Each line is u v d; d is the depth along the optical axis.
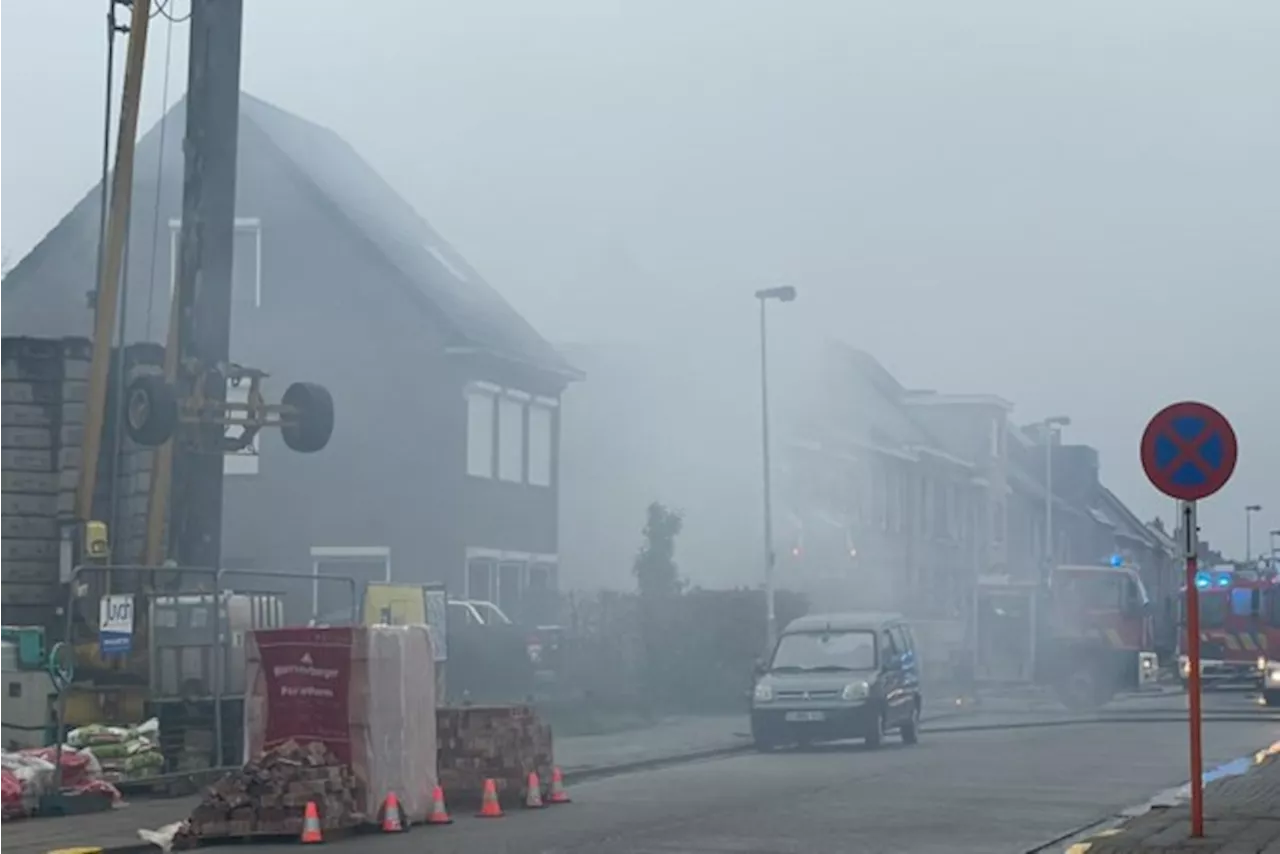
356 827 17.03
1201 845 14.95
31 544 30.47
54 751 18.89
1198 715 15.69
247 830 16.30
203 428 22.66
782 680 29.91
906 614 57.34
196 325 22.78
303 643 17.72
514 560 44.19
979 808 19.50
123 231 25.36
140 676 21.64
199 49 23.00
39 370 30.73
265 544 41.81
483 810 18.86
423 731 18.16
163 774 20.38
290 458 42.06
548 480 46.53
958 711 41.84
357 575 41.78
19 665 21.02
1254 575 50.81
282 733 17.75
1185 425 15.48
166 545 24.94
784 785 22.50
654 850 15.69
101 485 30.70
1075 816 18.75
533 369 45.28
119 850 15.55
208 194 22.89
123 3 25.88
